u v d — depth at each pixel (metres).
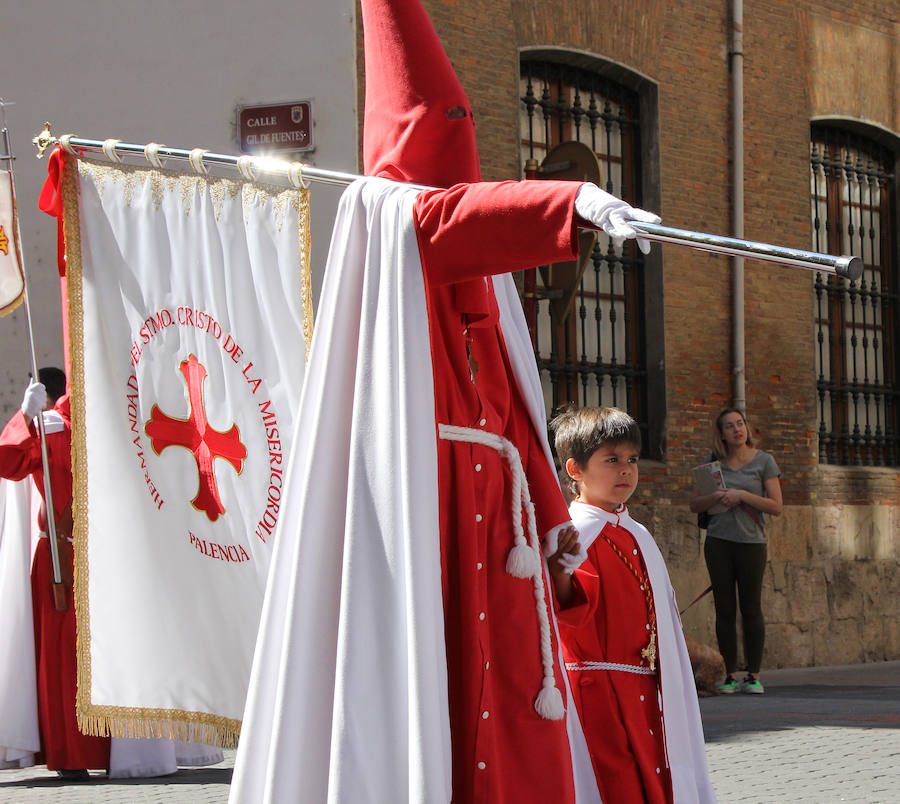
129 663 4.35
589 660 4.74
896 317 16.73
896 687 12.30
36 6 11.91
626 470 4.88
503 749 3.66
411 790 3.23
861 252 16.33
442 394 3.70
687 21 14.09
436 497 3.40
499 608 3.74
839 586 15.17
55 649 7.64
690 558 13.70
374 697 3.37
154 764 7.59
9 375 11.84
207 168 4.34
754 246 2.71
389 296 3.51
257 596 4.22
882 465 16.36
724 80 14.43
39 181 11.86
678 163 13.94
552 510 4.04
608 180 13.61
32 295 11.84
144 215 4.41
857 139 16.39
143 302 4.39
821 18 15.54
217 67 11.54
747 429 11.68
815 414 15.20
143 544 4.37
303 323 4.14
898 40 16.45
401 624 3.38
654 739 4.76
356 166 11.19
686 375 13.93
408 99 3.79
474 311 3.75
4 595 7.83
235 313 4.25
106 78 11.77
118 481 4.40
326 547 3.51
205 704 4.29
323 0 11.31
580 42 13.02
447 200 3.39
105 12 11.80
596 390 13.55
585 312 13.48
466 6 11.96
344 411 3.59
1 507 8.12
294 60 11.36
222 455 4.27
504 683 3.71
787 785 7.16
